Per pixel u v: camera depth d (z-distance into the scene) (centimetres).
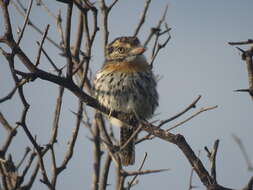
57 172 967
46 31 914
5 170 946
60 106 998
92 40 1016
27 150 972
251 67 836
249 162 845
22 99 897
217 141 907
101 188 1093
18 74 899
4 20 895
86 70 1041
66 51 960
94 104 1053
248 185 846
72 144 1007
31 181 928
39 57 920
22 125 908
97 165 1105
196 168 926
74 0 933
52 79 955
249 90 832
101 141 1128
